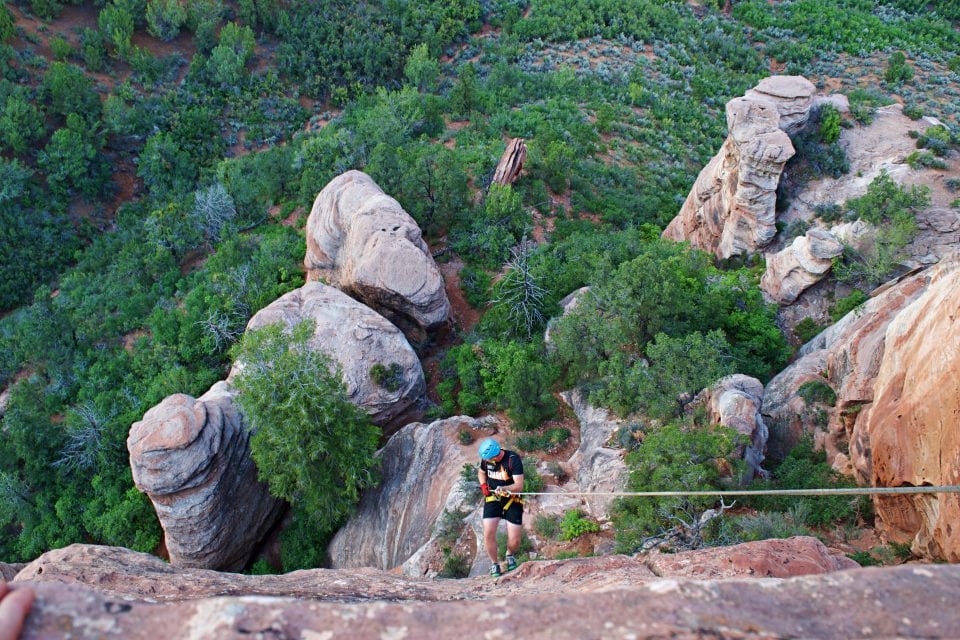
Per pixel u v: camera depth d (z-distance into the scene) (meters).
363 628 4.64
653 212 53.31
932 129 41.50
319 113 74.12
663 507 18.84
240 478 29.06
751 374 31.95
